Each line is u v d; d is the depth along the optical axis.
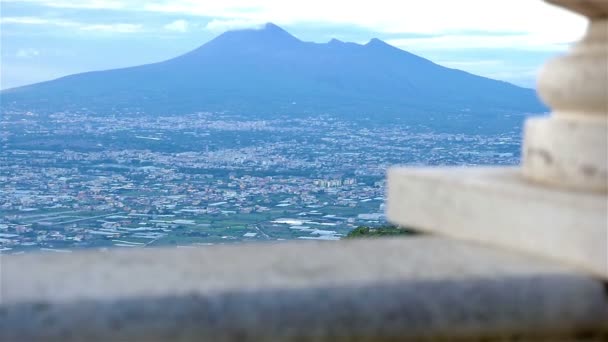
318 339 2.90
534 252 3.34
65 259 3.29
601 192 3.40
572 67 3.51
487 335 3.08
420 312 2.98
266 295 2.84
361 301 2.92
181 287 2.84
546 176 3.55
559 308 3.13
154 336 2.77
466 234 3.65
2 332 2.66
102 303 2.72
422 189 3.88
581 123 3.49
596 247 3.11
